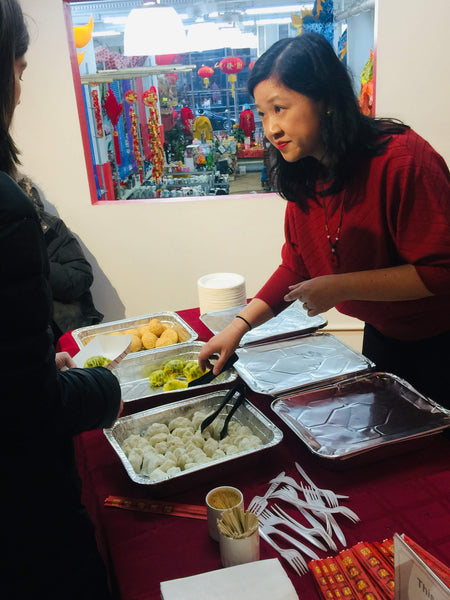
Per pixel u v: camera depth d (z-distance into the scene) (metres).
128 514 1.00
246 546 0.80
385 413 1.18
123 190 3.22
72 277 2.62
